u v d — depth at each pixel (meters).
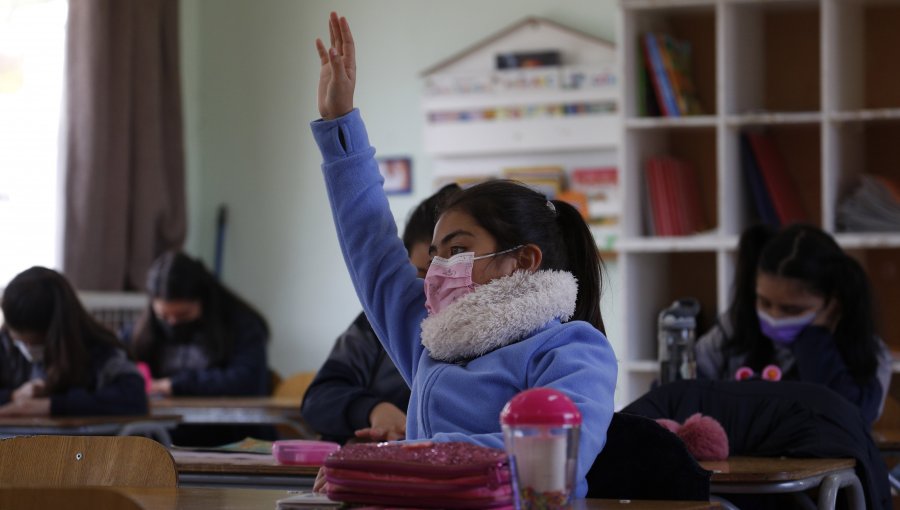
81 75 5.39
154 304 4.65
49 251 5.48
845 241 4.21
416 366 1.70
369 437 2.45
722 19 4.38
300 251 6.09
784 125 4.52
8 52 5.32
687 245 4.37
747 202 4.53
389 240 1.80
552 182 5.58
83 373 3.71
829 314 3.07
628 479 1.62
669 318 2.80
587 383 1.41
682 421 2.41
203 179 6.23
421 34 5.86
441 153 5.73
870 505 2.29
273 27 6.17
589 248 1.68
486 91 5.68
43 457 1.79
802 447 2.30
